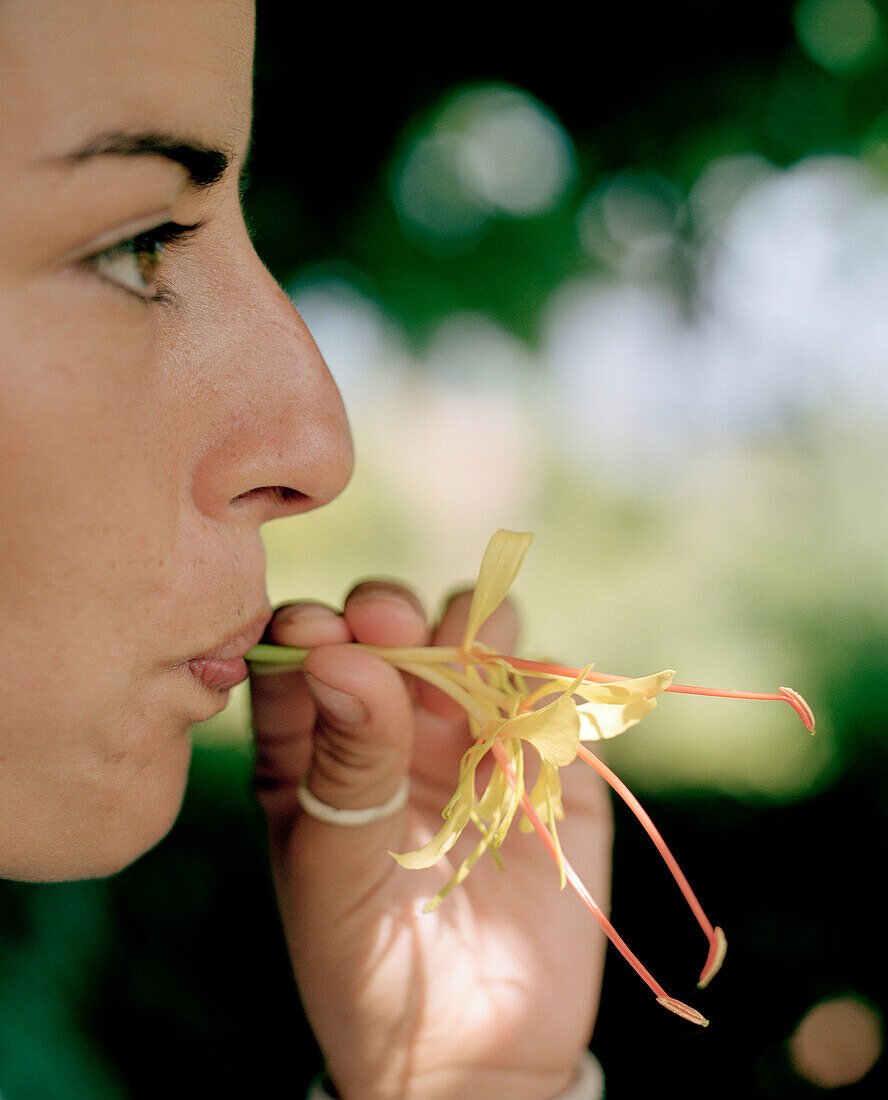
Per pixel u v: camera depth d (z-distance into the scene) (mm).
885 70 3988
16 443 719
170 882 3477
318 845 1231
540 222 4781
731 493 8562
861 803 4352
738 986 3332
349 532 9586
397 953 1306
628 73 3879
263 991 3107
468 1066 1334
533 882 1446
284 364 907
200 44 752
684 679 5902
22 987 2266
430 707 1392
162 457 815
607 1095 2922
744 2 3715
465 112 4355
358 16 3598
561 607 7207
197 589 856
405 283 4621
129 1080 2691
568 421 9430
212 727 5090
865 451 8062
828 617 6438
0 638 767
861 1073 2996
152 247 816
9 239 690
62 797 849
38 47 669
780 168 4309
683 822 4316
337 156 3910
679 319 6441
